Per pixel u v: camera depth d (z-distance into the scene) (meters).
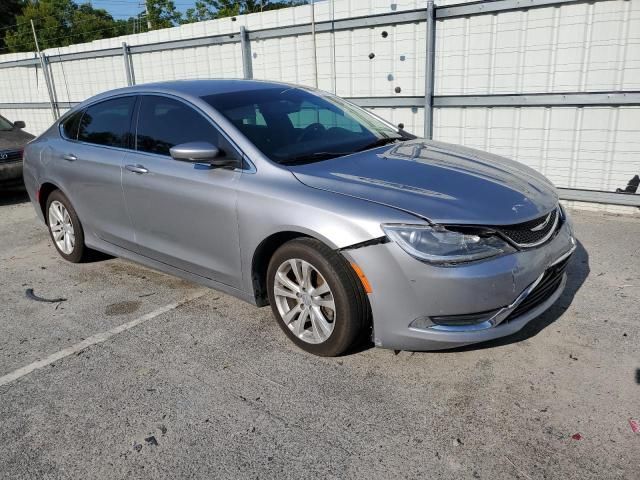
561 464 2.28
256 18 8.19
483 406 2.68
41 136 5.11
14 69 13.47
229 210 3.29
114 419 2.71
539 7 5.79
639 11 5.32
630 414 2.57
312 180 3.07
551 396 2.73
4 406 2.86
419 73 6.83
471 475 2.25
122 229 4.21
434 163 3.36
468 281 2.61
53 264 5.03
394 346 2.84
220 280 3.57
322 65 7.69
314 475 2.29
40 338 3.60
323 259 2.88
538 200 3.03
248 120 3.56
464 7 6.22
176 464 2.39
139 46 10.07
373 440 2.48
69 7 40.47
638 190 5.80
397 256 2.66
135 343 3.46
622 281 4.07
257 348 3.31
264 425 2.62
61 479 2.34
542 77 6.00
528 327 3.42
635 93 5.50
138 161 3.91
